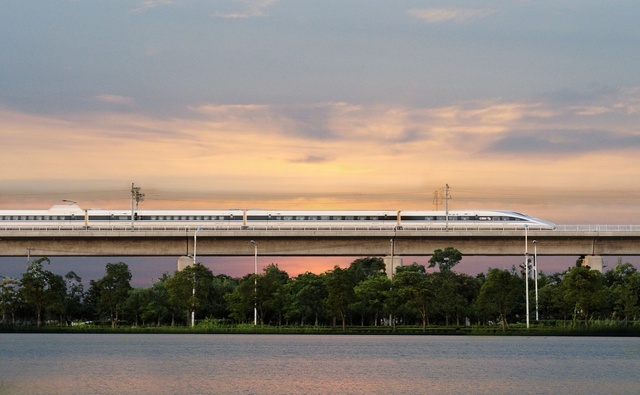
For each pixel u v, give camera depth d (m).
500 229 199.12
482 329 169.12
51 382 96.25
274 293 171.75
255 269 178.75
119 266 178.75
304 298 174.50
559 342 158.50
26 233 197.25
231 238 199.38
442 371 108.00
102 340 155.62
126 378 99.88
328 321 186.12
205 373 104.50
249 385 95.06
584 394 90.38
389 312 170.12
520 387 95.19
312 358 122.19
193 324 172.75
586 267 165.00
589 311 176.38
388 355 128.00
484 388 94.31
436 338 167.38
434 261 197.12
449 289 179.12
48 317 183.50
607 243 199.88
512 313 185.50
